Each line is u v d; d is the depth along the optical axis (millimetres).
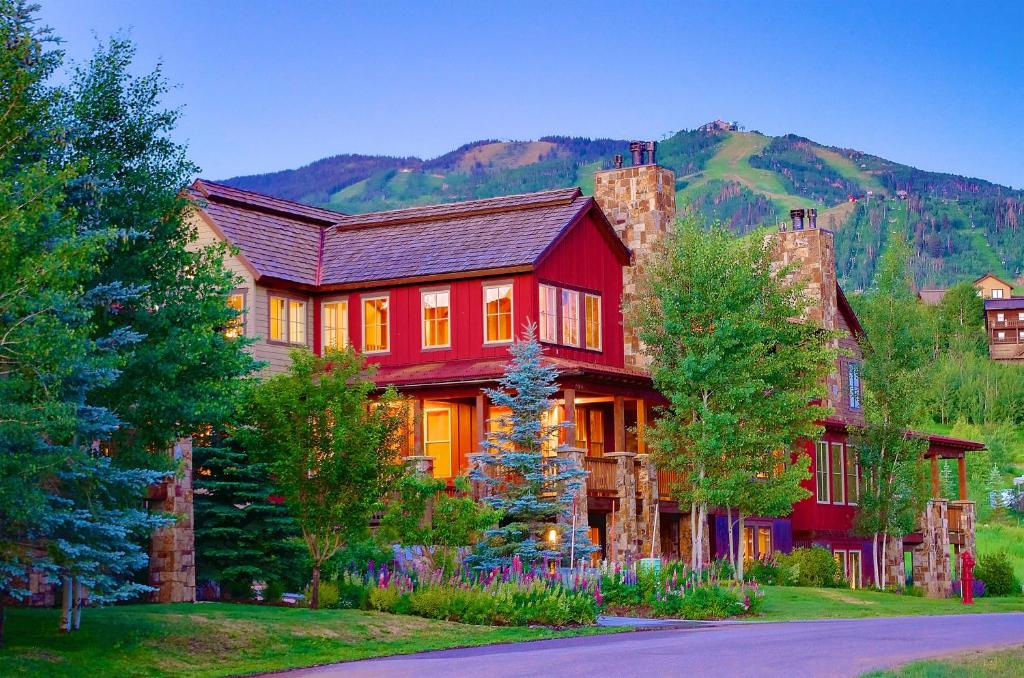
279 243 41406
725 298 37906
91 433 20188
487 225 41469
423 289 39969
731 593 31234
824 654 20219
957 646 21516
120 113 22078
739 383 37531
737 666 18641
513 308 38719
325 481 26094
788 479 37844
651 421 41188
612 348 41938
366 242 42625
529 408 32438
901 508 46562
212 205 40594
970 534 51000
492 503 32031
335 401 26016
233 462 28000
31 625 21500
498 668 19016
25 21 19969
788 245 50094
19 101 19453
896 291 48375
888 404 47094
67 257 18125
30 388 18578
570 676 17844
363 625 24406
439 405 40250
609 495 37406
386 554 29766
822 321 49156
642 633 25594
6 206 18156
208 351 22047
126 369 21344
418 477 29672
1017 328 146875
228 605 25953
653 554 38000
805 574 42344
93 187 21094
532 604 26984
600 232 41969
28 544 20453
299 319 40781
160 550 26547
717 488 37156
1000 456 88875
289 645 22359
